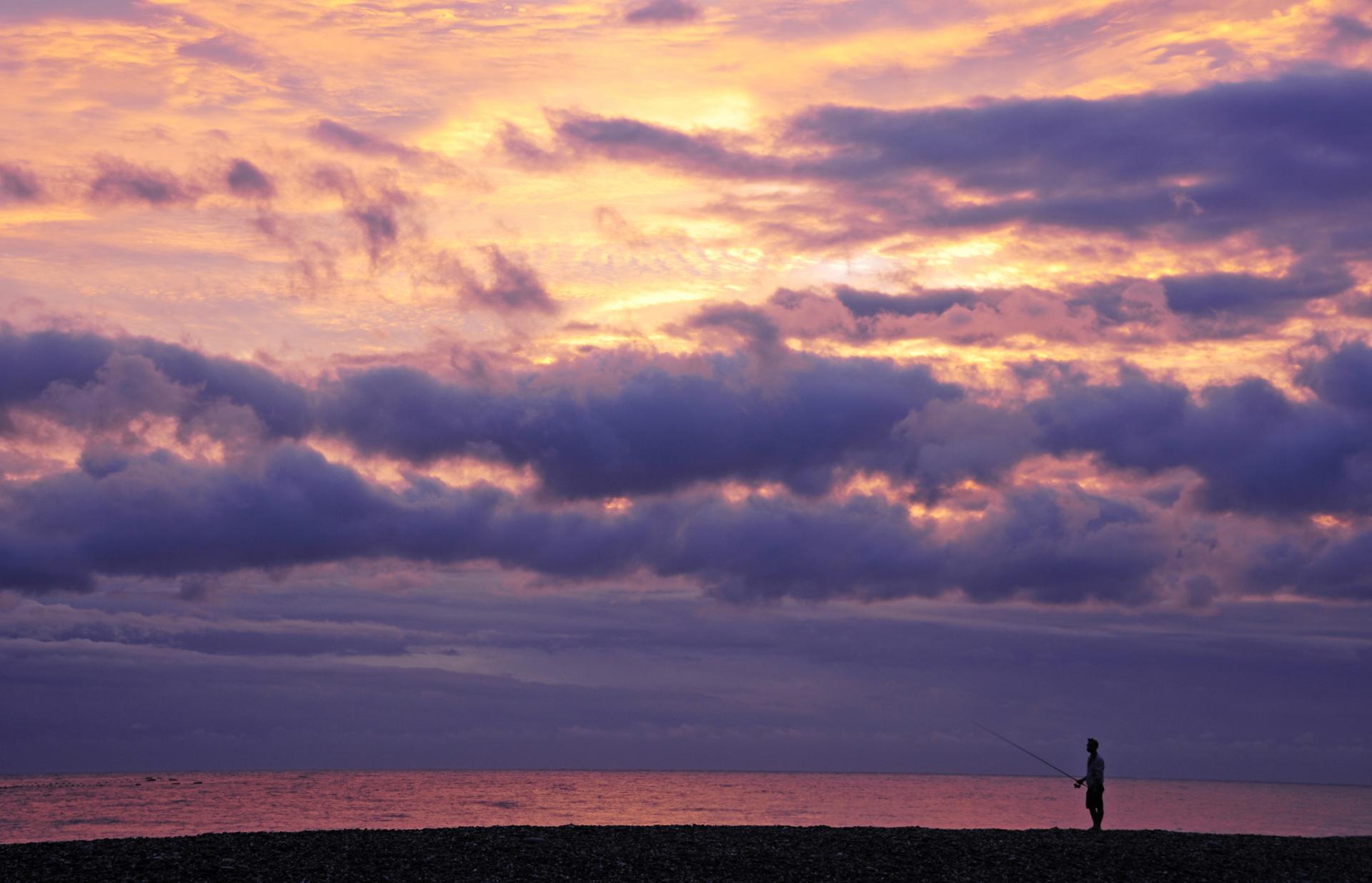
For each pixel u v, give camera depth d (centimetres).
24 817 6084
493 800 9250
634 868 2156
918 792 13675
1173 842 2606
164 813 6575
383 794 10731
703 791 13025
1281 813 7681
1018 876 2142
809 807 8544
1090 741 2997
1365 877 2200
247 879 1988
